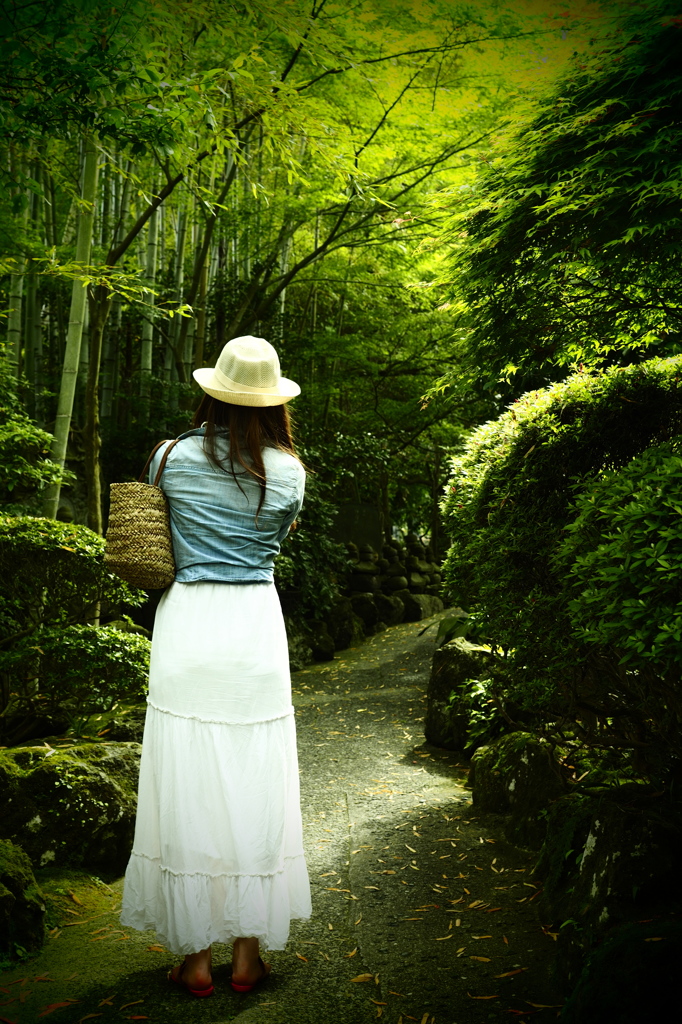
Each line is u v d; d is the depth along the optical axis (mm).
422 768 4098
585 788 2594
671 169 2744
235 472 1938
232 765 1871
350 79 6164
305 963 2137
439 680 4594
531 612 2748
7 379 5582
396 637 8883
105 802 2725
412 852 2912
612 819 2236
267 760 1913
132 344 11375
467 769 4055
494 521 3131
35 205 7562
